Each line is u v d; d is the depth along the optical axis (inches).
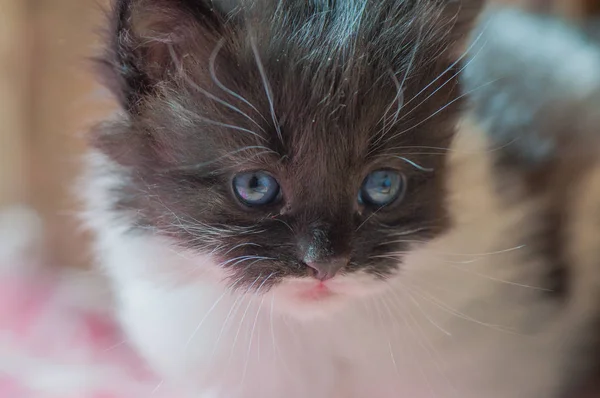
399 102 10.0
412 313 11.0
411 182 10.4
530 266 11.8
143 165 10.5
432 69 10.3
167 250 10.6
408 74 10.1
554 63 13.1
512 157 12.3
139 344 11.9
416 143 10.3
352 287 10.3
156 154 10.4
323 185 10.0
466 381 11.4
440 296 11.1
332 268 9.9
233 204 10.1
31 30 14.5
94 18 10.9
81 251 15.1
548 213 12.2
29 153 15.1
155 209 10.5
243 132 9.9
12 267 14.7
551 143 12.5
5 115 14.9
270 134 9.9
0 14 14.5
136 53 10.3
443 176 10.8
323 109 9.8
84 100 12.6
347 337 11.1
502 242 11.6
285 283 10.2
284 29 9.9
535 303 11.8
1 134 15.0
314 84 9.8
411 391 11.4
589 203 12.3
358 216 10.2
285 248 10.1
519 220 11.8
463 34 10.7
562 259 12.2
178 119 10.2
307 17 10.0
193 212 10.3
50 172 15.1
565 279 12.2
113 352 13.0
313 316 10.6
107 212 11.0
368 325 11.0
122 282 11.6
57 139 14.9
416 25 10.2
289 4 10.1
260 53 9.8
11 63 14.6
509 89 12.6
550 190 12.3
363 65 9.9
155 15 10.1
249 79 9.9
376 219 10.3
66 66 14.3
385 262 10.4
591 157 12.5
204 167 10.1
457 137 11.1
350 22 10.0
